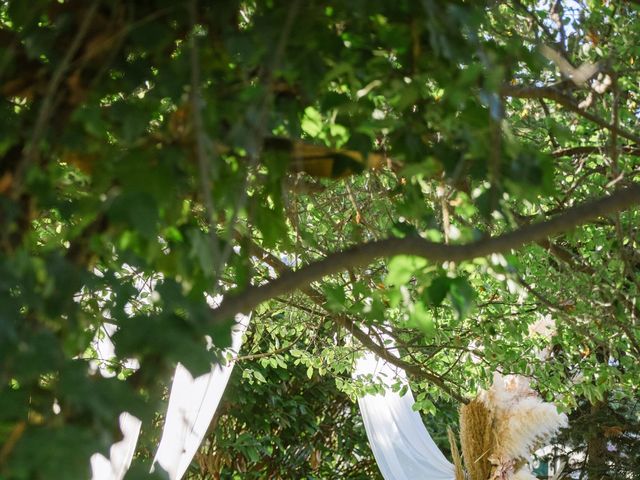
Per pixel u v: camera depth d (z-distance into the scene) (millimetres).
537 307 4699
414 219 2312
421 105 2014
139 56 1928
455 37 1786
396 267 1925
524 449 6809
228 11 1830
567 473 10641
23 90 1796
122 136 1803
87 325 1860
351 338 5703
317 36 1857
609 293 3697
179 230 1864
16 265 1447
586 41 3500
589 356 5441
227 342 1731
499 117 1694
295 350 5949
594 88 2834
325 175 2090
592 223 3996
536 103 3740
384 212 3613
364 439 11609
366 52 1934
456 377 5520
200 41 1863
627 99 4031
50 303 1544
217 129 1794
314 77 1820
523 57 2043
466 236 1952
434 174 2080
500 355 5012
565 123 3854
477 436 6914
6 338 1371
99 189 1737
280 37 1732
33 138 1533
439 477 9141
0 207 1529
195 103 1547
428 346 4996
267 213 2137
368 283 3713
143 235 1623
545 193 1971
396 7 1853
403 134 1980
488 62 1732
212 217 1539
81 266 1691
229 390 9648
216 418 9984
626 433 10344
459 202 2150
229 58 1906
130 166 1723
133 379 1571
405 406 9242
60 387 1372
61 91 1761
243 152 1900
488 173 1936
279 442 10453
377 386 5938
